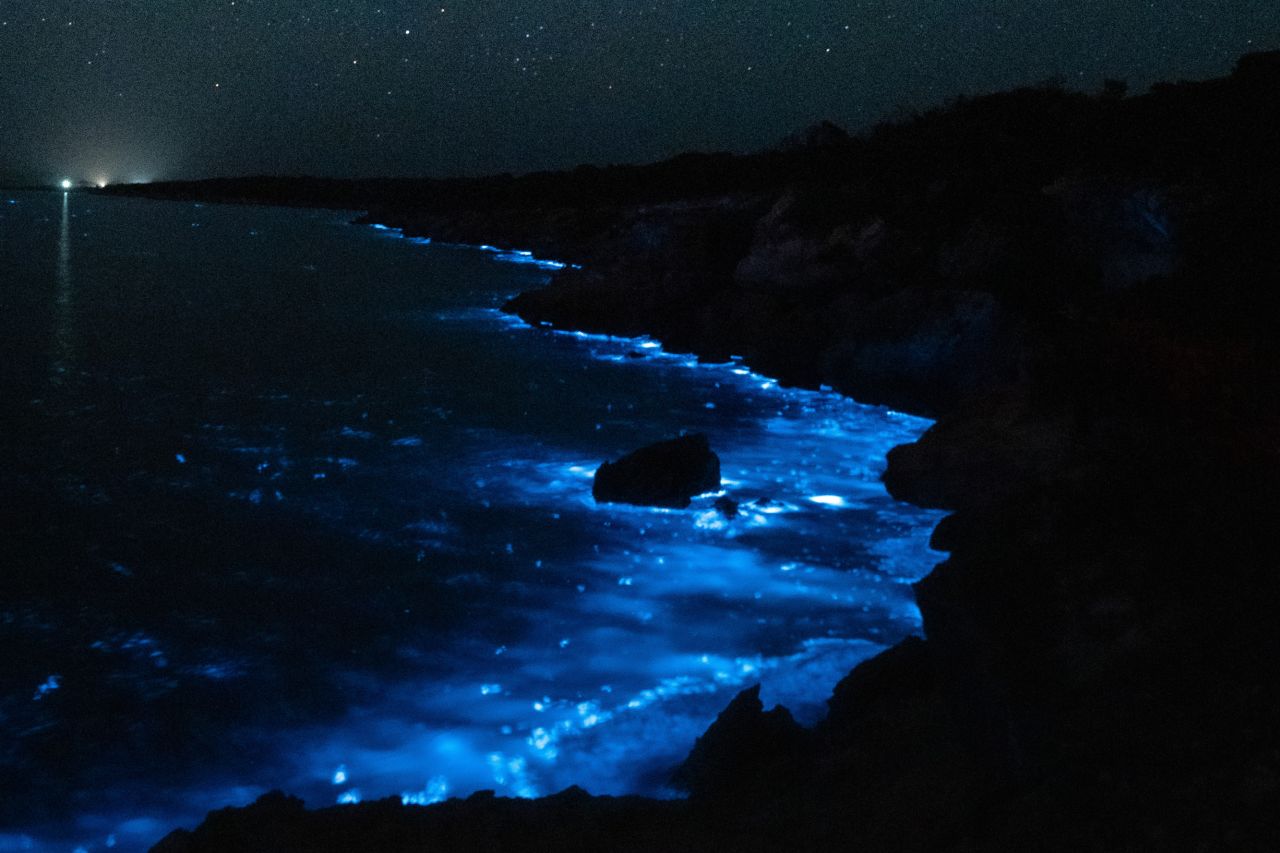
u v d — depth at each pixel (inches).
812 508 419.8
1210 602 173.8
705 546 369.7
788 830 168.7
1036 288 606.2
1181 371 309.4
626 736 236.8
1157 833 129.3
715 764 209.3
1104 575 185.2
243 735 235.1
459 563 346.0
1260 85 686.5
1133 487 222.4
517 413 590.6
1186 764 139.2
